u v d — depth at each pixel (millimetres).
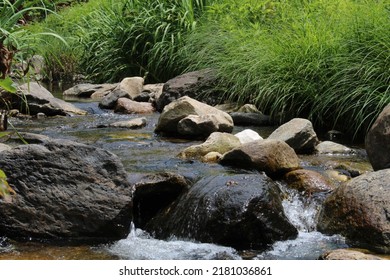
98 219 4406
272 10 9273
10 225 4348
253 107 7980
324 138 7109
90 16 12922
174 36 10570
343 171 5516
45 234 4359
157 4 11195
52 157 4484
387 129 5078
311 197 4984
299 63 7730
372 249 4266
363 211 4391
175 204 4680
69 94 10578
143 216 4805
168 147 6375
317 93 7469
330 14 8461
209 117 6914
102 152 4582
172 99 8664
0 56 5379
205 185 4605
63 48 12656
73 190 4445
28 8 7543
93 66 11789
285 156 5402
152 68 10797
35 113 8234
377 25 7398
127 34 11219
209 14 9945
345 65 7254
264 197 4375
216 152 5867
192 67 9797
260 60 8016
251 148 5387
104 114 8570
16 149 4496
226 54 9164
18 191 4391
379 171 4633
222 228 4285
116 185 4520
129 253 4172
